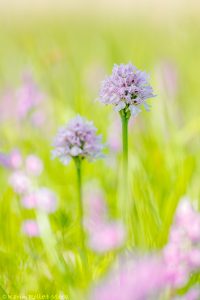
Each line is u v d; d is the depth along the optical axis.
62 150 0.62
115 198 0.74
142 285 0.43
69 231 0.67
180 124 0.97
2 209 0.71
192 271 0.54
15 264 0.63
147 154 0.83
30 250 0.65
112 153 0.84
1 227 0.69
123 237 0.55
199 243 0.49
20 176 0.75
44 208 0.69
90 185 0.78
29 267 0.63
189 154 0.85
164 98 0.92
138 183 0.71
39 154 0.88
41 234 0.64
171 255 0.48
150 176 0.76
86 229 0.67
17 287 0.60
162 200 0.71
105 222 0.67
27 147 0.92
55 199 0.71
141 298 0.43
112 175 0.83
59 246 0.64
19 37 1.41
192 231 0.49
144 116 0.91
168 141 0.86
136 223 0.64
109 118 0.90
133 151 0.82
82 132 0.62
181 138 0.86
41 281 0.61
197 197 0.71
